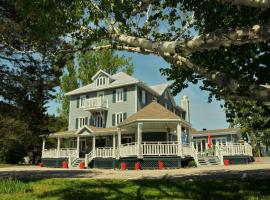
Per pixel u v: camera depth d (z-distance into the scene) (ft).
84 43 28.22
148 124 109.70
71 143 153.99
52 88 66.08
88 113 147.74
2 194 38.96
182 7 32.37
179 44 20.01
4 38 47.06
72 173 78.79
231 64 31.71
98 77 148.05
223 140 164.45
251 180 45.62
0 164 156.46
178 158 98.94
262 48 31.12
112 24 25.08
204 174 58.70
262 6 16.37
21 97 63.93
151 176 59.93
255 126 35.99
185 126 111.14
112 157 112.27
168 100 161.89
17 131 76.43
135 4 24.86
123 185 44.50
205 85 33.42
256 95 18.12
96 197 36.01
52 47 40.88
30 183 48.16
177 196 36.06
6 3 52.80
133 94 135.13
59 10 24.54
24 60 62.90
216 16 29.27
